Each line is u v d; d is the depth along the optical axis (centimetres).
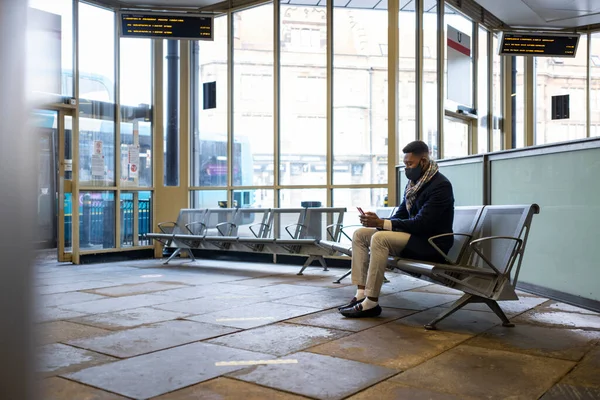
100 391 242
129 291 546
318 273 700
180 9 888
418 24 782
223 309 446
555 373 267
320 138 810
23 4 67
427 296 514
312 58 817
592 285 398
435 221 402
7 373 65
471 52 941
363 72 786
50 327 377
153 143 917
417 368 277
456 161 583
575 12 920
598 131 1043
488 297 359
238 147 875
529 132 1030
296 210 718
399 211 456
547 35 977
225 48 887
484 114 984
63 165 821
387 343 330
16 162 65
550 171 441
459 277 382
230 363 287
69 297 509
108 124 869
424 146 423
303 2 820
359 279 426
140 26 844
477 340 338
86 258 830
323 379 259
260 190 855
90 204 845
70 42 813
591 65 1034
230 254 876
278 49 838
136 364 286
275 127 838
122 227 885
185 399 231
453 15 877
